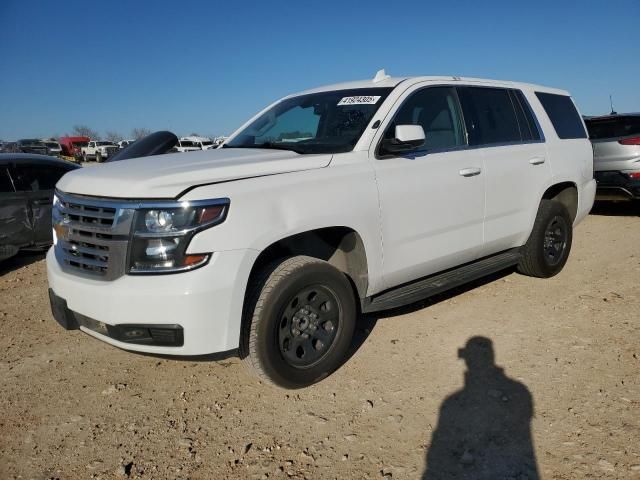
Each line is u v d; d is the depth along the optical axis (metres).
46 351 4.09
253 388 3.41
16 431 3.00
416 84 4.07
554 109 5.44
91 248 3.00
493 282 5.36
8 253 6.86
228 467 2.63
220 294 2.79
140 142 4.88
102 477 2.59
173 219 2.75
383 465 2.60
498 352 3.75
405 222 3.72
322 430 2.91
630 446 2.62
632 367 3.42
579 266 5.88
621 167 8.19
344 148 3.61
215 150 3.90
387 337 4.08
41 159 7.36
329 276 3.28
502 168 4.51
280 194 3.05
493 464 2.56
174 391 3.41
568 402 3.05
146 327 2.77
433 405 3.11
